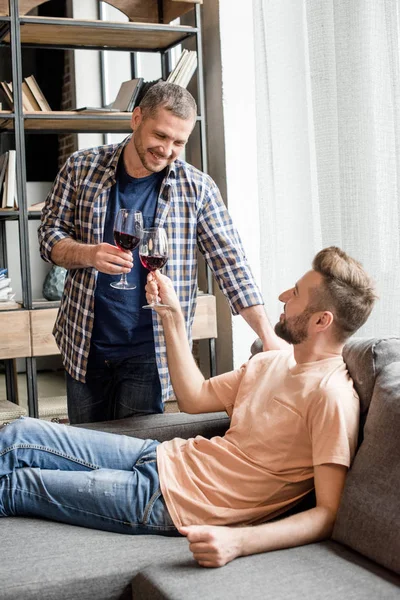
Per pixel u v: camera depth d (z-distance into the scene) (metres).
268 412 2.00
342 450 1.80
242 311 2.58
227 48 4.06
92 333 2.55
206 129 4.25
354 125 3.01
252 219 4.15
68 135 5.89
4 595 1.65
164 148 2.37
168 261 2.54
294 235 3.59
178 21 4.61
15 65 3.62
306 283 1.97
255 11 3.71
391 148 2.90
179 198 2.55
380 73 2.90
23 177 3.65
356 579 1.59
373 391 1.89
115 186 2.54
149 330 2.56
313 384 1.94
